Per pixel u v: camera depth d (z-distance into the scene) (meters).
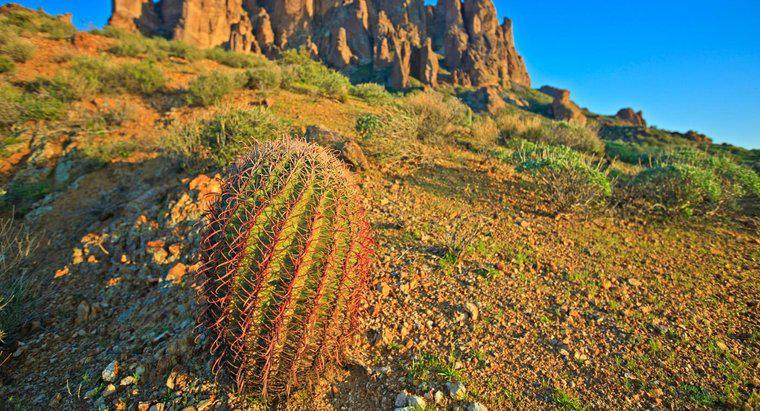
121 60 17.66
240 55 23.55
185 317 4.91
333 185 3.20
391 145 9.84
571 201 8.47
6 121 11.13
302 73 18.97
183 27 90.94
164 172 9.27
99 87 13.56
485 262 6.18
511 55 124.00
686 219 8.74
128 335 4.89
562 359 4.32
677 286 5.98
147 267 6.02
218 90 13.69
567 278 5.97
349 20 106.75
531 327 4.80
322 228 3.10
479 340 4.52
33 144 10.62
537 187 9.39
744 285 6.07
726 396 3.91
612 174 12.06
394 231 6.86
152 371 4.15
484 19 119.75
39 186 9.33
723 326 5.04
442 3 122.75
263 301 3.04
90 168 9.86
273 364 3.29
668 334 4.81
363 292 3.69
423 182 9.15
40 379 4.29
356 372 4.00
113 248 6.65
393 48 104.62
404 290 5.28
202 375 3.97
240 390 3.59
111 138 11.11
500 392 3.84
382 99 17.86
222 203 3.34
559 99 94.81
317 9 109.50
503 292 5.44
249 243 2.96
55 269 6.47
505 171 10.56
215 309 3.32
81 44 18.58
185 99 13.97
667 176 9.15
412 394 3.73
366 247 3.43
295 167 3.14
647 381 4.08
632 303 5.45
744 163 17.61
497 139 15.32
